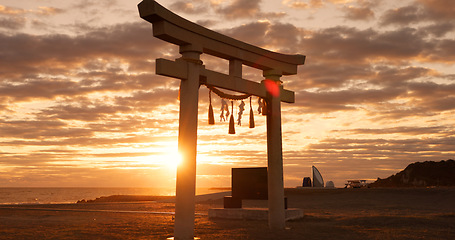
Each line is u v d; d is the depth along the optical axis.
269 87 15.86
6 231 14.89
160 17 11.61
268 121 15.88
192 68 12.52
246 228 16.19
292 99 17.02
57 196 152.00
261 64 15.38
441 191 36.69
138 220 19.91
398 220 18.08
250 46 14.88
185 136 12.19
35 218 20.95
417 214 23.00
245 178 22.20
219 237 13.46
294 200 37.75
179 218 11.90
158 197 58.12
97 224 17.72
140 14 11.70
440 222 17.62
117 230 15.38
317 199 37.69
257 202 36.19
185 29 12.43
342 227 16.33
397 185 72.12
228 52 13.95
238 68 14.55
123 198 57.84
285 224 17.19
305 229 15.61
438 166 76.31
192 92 12.40
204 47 13.04
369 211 26.39
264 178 21.69
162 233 14.55
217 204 35.53
